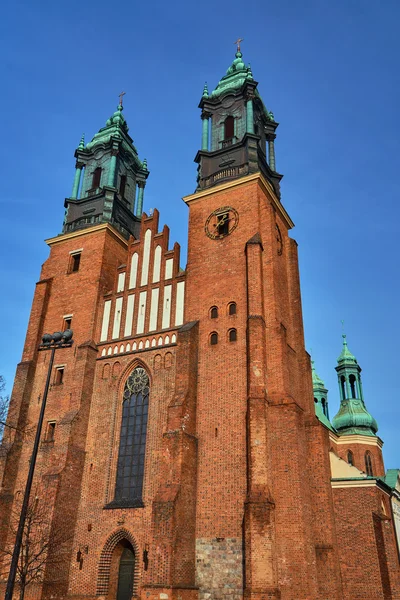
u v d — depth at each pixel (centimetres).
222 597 3038
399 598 3584
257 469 3153
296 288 4428
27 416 4250
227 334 3791
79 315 4534
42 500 3584
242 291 3900
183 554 3098
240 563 3077
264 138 5178
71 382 4247
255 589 2842
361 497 3697
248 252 3938
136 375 4053
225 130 4966
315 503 3516
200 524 3275
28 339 4559
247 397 3444
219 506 3275
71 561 3556
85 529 3631
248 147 4594
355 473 3941
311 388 4097
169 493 3186
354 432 7244
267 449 3219
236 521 3188
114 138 5478
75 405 4016
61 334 3019
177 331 4009
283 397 3472
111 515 3588
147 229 4712
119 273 4662
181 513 3170
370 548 3528
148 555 3322
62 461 3728
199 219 4425
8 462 3941
